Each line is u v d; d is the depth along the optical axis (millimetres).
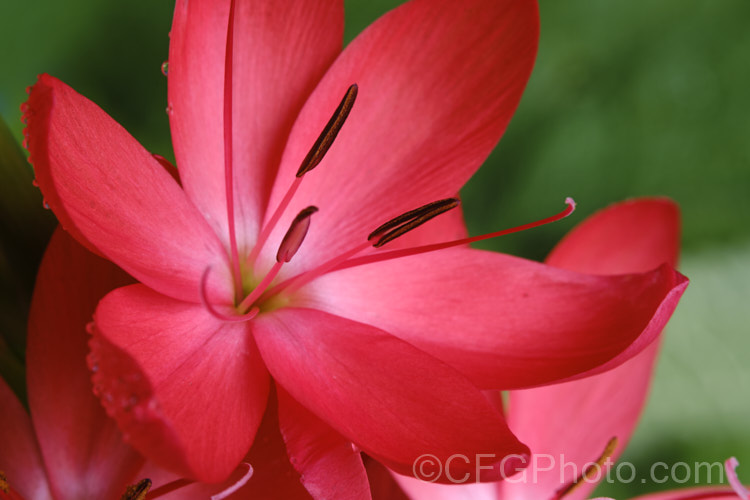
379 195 165
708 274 236
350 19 234
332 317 159
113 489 157
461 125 164
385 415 153
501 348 159
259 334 157
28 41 220
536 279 161
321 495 146
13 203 157
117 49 224
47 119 143
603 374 171
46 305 155
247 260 162
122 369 136
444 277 162
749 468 223
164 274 154
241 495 151
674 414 225
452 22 162
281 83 163
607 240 172
